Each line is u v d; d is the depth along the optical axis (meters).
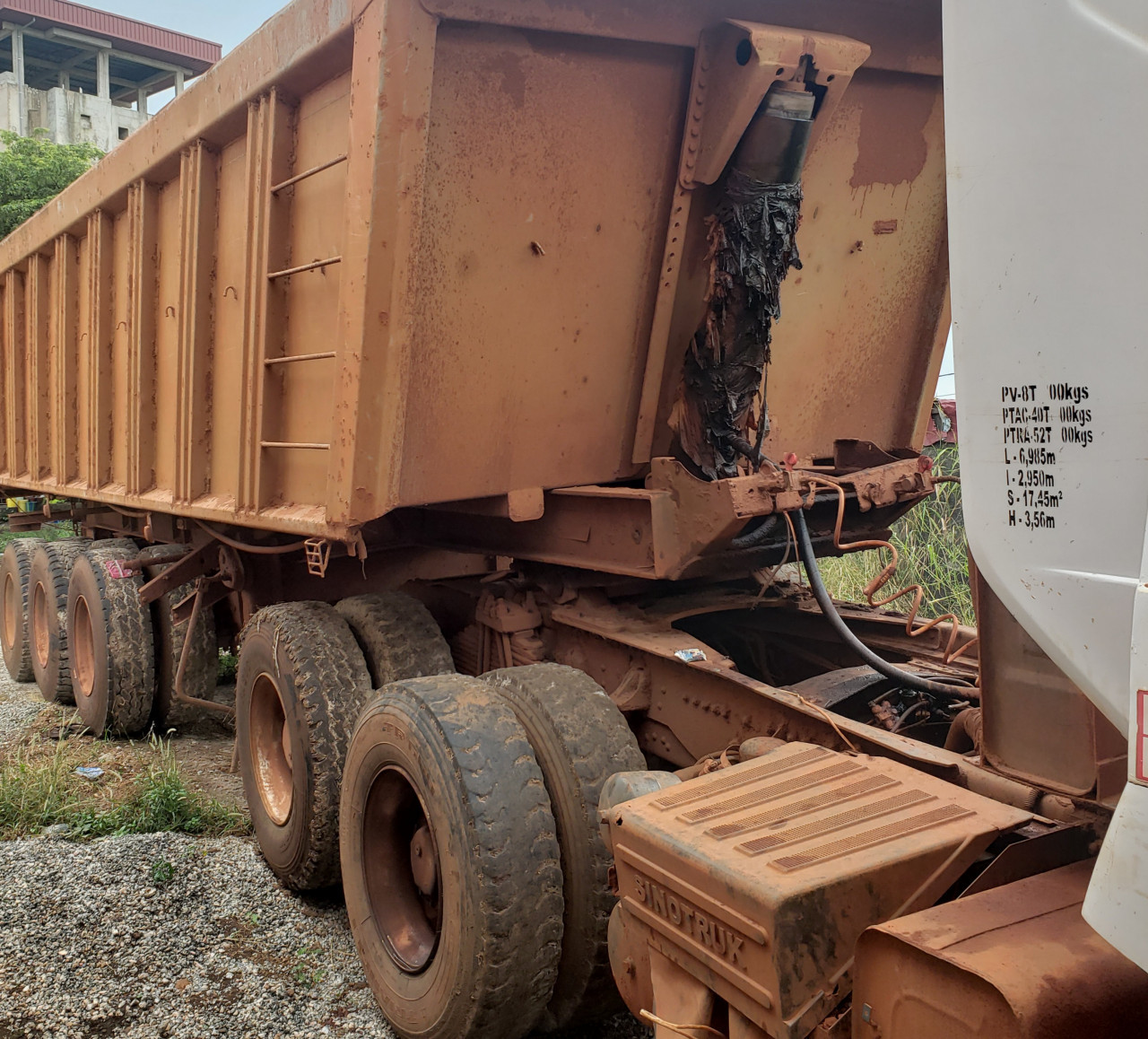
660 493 3.32
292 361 3.81
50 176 21.81
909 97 3.76
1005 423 1.60
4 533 15.20
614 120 3.40
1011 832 2.01
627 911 2.30
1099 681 1.50
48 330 7.45
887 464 3.88
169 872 4.15
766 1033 1.92
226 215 4.56
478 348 3.44
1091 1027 1.51
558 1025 3.11
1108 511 1.46
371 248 3.08
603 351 3.74
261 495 4.14
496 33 3.06
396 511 4.52
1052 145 1.51
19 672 8.63
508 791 2.88
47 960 3.49
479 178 3.22
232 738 6.68
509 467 3.69
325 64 3.53
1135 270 1.42
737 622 4.23
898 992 1.70
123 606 6.47
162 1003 3.30
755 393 3.60
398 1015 3.11
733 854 2.00
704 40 3.29
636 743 3.12
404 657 4.10
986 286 1.61
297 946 3.71
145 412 5.62
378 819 3.38
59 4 42.22
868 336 4.20
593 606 3.88
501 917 2.79
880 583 3.38
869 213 3.94
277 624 4.20
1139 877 1.33
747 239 3.34
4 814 4.93
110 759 6.11
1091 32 1.46
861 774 2.29
